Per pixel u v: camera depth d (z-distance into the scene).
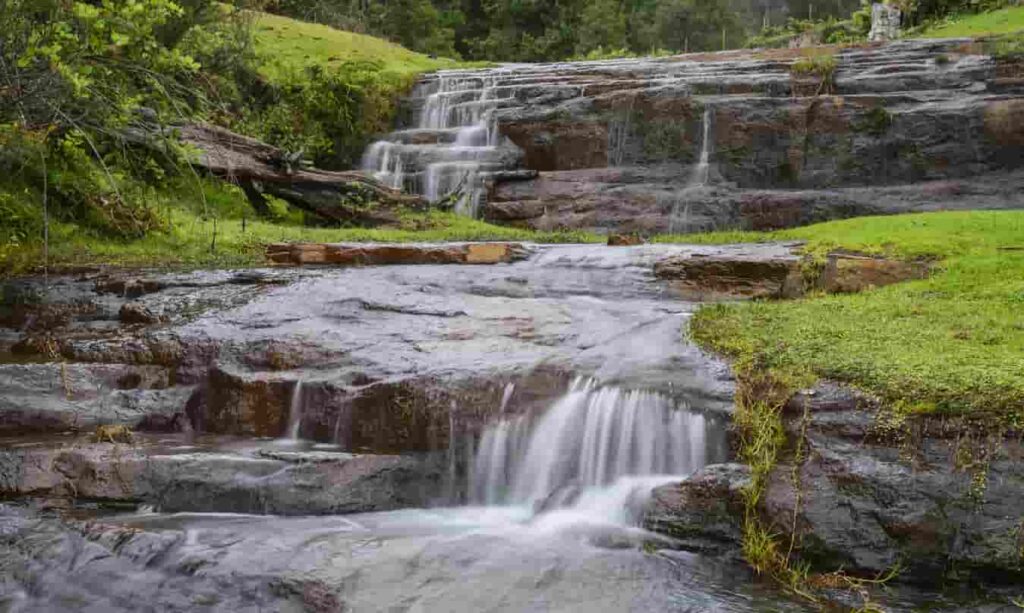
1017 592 4.59
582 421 6.34
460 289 9.54
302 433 7.00
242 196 15.95
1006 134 15.13
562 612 4.56
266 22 28.44
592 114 17.91
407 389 6.68
